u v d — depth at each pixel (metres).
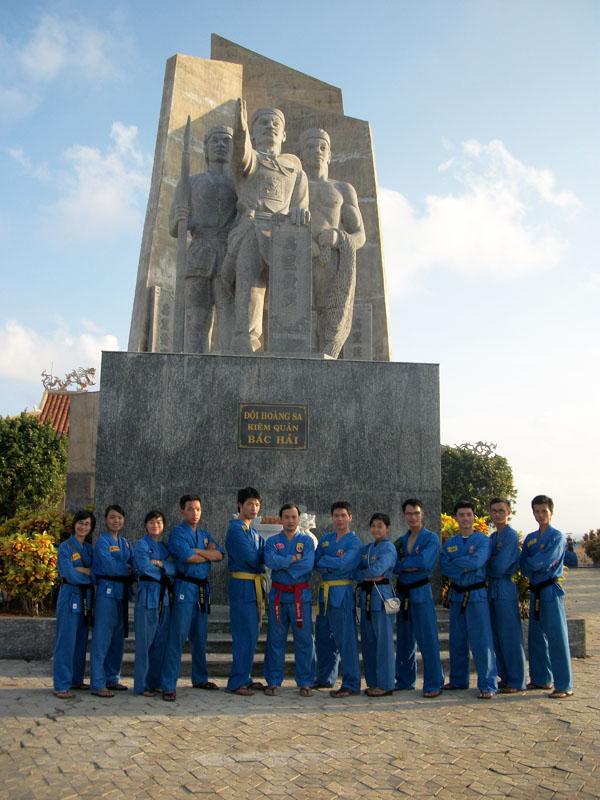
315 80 17.27
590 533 31.73
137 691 6.33
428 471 9.23
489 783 4.35
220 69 16.06
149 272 14.00
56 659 6.27
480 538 6.84
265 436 9.07
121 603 6.54
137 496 8.80
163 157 14.71
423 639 6.63
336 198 11.78
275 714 5.82
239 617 6.57
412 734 5.32
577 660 8.53
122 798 4.06
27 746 4.90
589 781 4.39
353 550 6.70
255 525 8.02
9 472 17.17
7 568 8.13
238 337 10.43
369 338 13.13
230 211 11.70
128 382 9.02
